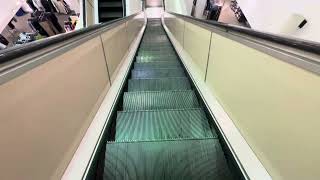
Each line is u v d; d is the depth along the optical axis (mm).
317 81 941
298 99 1062
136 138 2033
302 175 1044
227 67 2031
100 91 2352
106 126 1982
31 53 1059
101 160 1808
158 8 15312
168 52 5570
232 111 1915
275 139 1261
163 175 1585
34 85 1115
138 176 1585
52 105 1293
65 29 9453
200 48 3160
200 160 1691
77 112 1666
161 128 2141
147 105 2719
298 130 1066
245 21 6250
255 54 1473
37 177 1092
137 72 3924
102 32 2576
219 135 1865
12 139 940
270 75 1298
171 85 3318
